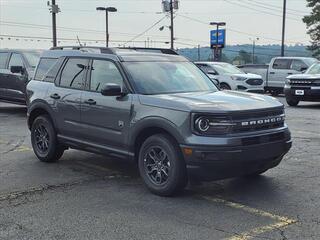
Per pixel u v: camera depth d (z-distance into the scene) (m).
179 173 6.30
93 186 7.05
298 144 10.23
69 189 6.90
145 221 5.55
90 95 7.52
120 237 5.08
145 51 8.09
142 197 6.49
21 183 7.22
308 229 5.27
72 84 8.01
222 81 22.59
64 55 8.39
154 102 6.58
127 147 6.95
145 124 6.57
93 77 7.64
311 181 7.23
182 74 7.60
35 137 8.81
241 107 6.27
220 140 6.03
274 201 6.28
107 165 8.38
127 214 5.80
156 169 6.59
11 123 13.95
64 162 8.63
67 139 8.05
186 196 6.53
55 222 5.54
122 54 7.52
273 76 26.19
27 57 15.79
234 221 5.54
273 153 6.53
